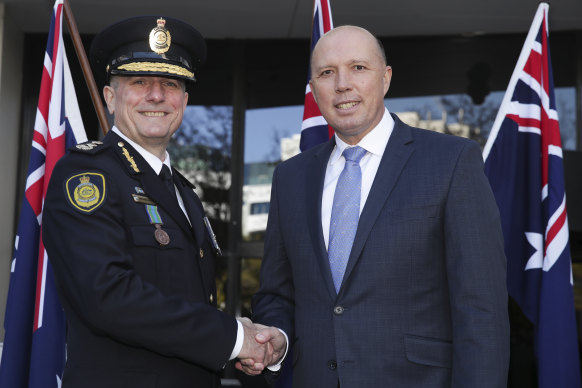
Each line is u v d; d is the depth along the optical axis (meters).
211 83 4.92
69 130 2.68
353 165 1.85
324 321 1.75
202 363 1.65
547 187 2.74
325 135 2.90
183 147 4.81
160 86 1.86
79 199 1.62
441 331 1.67
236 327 1.71
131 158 1.79
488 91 4.82
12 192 4.50
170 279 1.69
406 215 1.69
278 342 1.85
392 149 1.81
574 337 2.60
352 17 4.58
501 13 4.48
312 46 2.98
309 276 1.81
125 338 1.57
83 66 2.72
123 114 1.85
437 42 4.90
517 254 2.77
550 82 2.85
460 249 1.63
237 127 4.85
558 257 2.65
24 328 2.39
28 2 4.26
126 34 1.85
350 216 1.79
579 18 4.57
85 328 1.65
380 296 1.68
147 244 1.66
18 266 2.42
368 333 1.67
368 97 1.83
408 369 1.63
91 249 1.57
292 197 1.97
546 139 2.79
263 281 2.08
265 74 4.96
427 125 4.83
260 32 4.85
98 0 4.24
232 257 4.70
